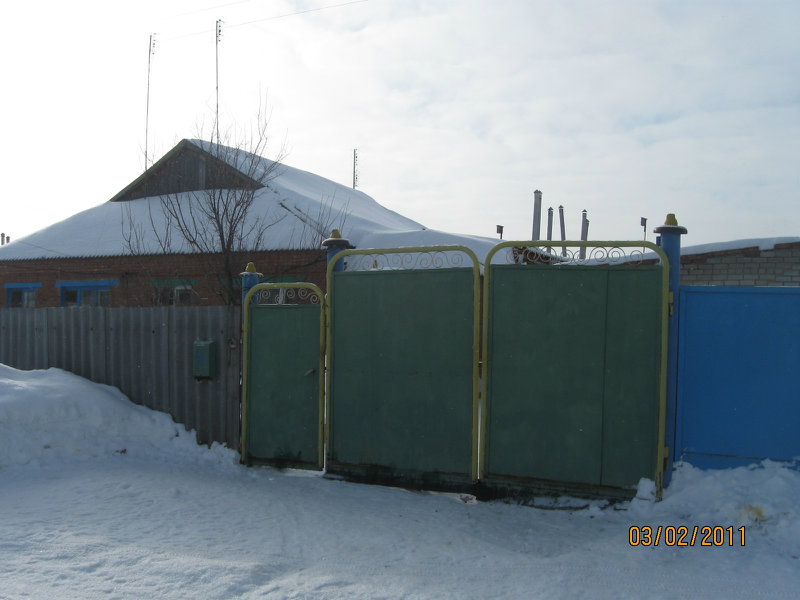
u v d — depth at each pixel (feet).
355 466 20.86
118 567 12.79
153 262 52.13
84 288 55.31
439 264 20.36
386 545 14.89
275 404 22.35
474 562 13.78
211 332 23.90
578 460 18.28
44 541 14.11
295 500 18.72
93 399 23.39
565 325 18.52
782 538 14.14
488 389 19.15
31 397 22.09
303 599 11.60
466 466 19.45
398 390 20.38
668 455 17.56
